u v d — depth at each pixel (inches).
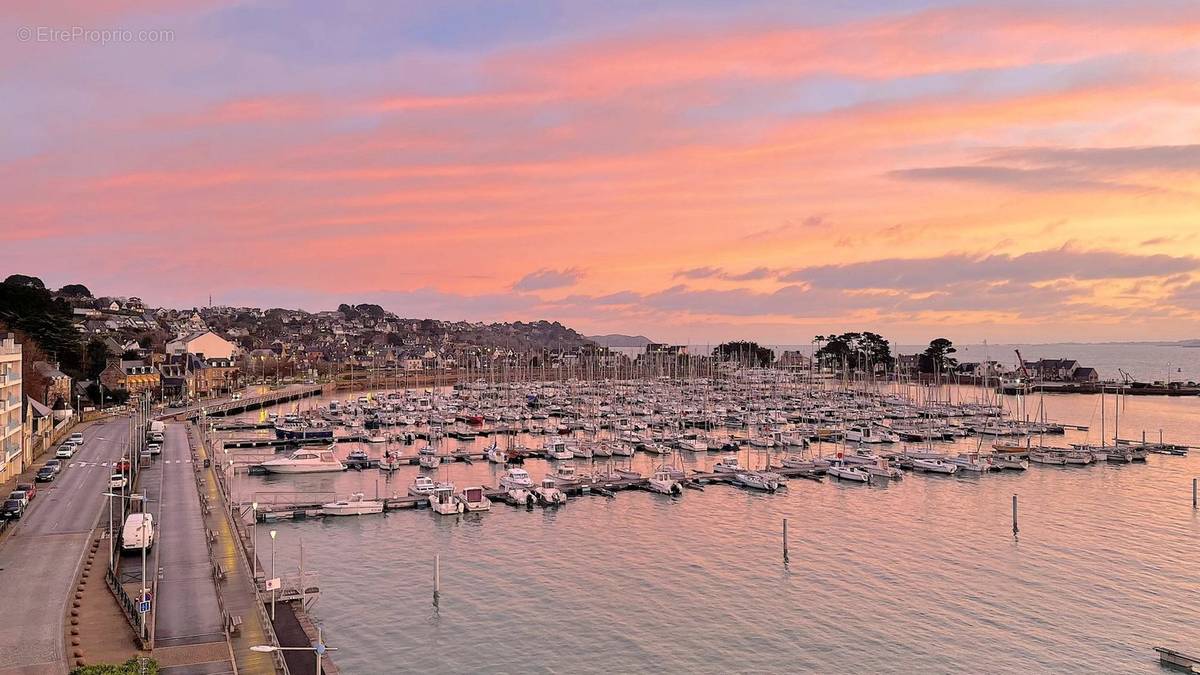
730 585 3181.6
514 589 3127.5
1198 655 2546.8
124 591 2411.4
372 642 2603.3
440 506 4355.3
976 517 4320.9
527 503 4586.6
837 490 5078.7
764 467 5782.5
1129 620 2824.8
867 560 3506.4
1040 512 4441.4
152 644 2074.3
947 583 3198.8
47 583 2561.5
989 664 2490.2
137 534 2903.5
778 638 2672.2
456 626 2746.1
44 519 3403.1
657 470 5433.1
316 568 3358.8
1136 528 4079.7
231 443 6643.7
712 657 2529.5
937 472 5674.2
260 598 2506.2
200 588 2576.3
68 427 6264.8
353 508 4306.1
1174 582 3211.1
